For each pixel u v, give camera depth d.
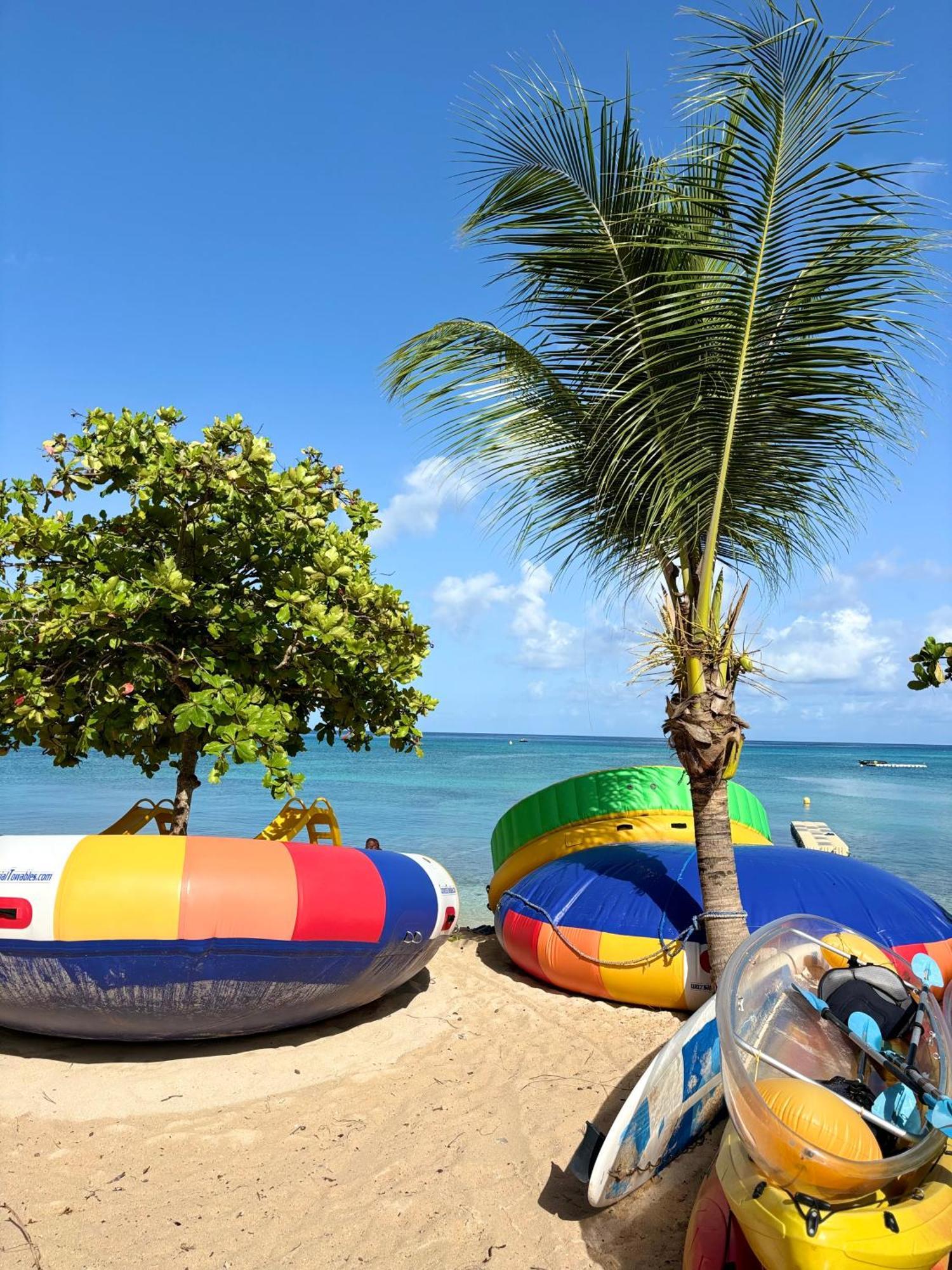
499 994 8.03
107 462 7.52
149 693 7.72
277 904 5.91
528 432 7.67
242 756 6.59
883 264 6.57
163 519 7.79
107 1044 6.39
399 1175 4.85
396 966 6.83
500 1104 5.75
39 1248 4.11
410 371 7.71
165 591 7.06
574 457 7.74
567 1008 7.59
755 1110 3.41
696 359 7.00
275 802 32.34
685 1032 4.85
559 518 7.98
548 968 7.97
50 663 7.38
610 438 7.24
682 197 6.62
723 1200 3.91
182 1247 4.16
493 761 84.00
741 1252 3.71
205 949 5.73
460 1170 4.91
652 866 8.07
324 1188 4.70
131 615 7.04
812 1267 3.16
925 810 39.16
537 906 8.20
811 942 4.76
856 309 6.63
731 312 6.77
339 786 45.38
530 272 7.23
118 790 37.00
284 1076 6.06
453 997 7.96
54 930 5.54
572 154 6.95
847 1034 4.31
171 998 5.87
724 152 6.84
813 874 7.74
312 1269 4.04
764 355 6.83
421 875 7.10
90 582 7.46
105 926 5.57
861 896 7.48
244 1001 6.08
